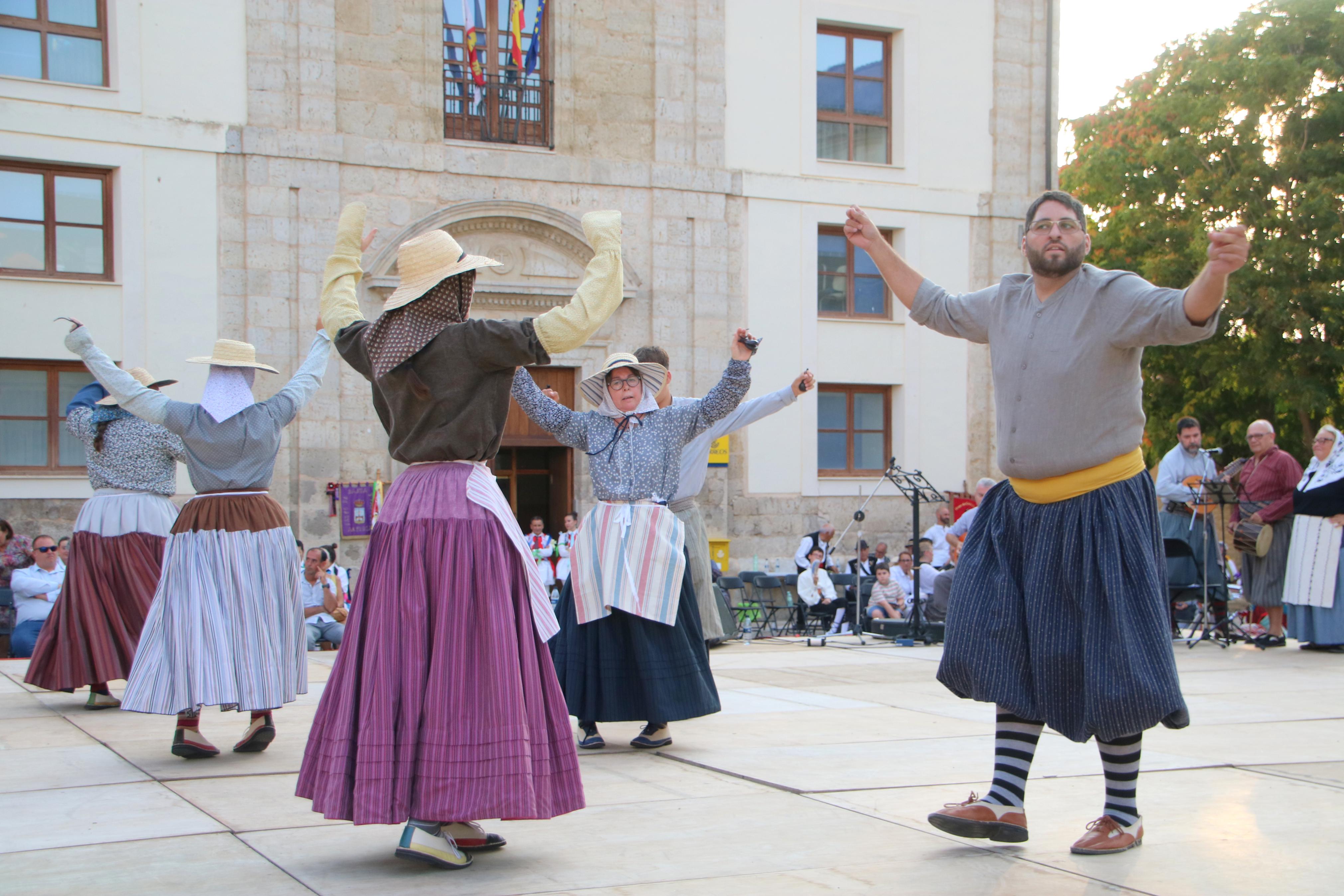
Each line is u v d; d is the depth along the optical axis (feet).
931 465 62.64
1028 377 11.28
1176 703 10.73
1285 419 94.94
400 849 10.53
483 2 55.93
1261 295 83.66
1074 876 10.62
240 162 50.55
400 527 10.78
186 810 13.19
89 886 10.26
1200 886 10.34
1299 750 16.83
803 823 12.55
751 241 59.47
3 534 41.75
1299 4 84.94
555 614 17.90
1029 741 11.40
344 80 52.49
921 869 10.83
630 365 17.07
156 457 21.42
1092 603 10.93
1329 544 30.63
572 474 56.54
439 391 10.78
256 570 16.69
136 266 48.98
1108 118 98.07
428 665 10.55
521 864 10.96
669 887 10.26
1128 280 10.96
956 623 11.47
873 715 20.15
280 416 17.26
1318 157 84.58
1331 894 10.15
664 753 16.72
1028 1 65.57
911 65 62.95
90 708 21.29
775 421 59.57
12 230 47.83
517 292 54.39
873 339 61.77
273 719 19.01
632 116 57.47
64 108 47.96
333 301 11.93
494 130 55.98
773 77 60.03
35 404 48.14
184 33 49.85
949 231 63.52
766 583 50.75
